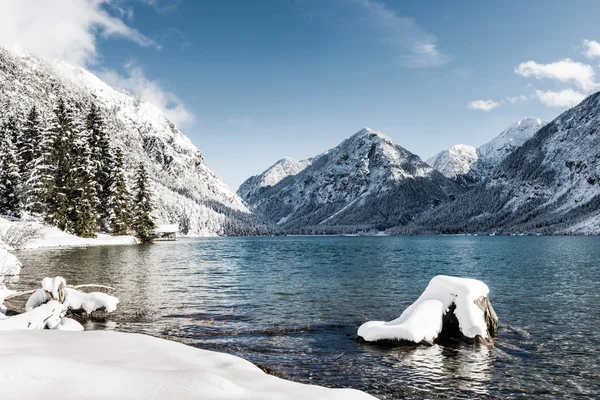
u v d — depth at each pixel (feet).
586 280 101.45
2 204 209.67
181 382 17.53
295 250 261.44
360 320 53.52
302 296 72.79
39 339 25.90
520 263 159.74
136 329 46.62
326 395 17.97
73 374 17.62
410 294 75.46
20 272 93.97
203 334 45.32
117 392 16.67
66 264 113.91
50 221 207.21
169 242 333.21
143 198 255.70
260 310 59.72
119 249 186.39
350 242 489.67
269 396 17.39
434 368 34.91
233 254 201.57
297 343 42.24
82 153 220.02
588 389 30.71
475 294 44.29
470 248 310.65
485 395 29.43
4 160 211.41
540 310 62.18
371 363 35.96
